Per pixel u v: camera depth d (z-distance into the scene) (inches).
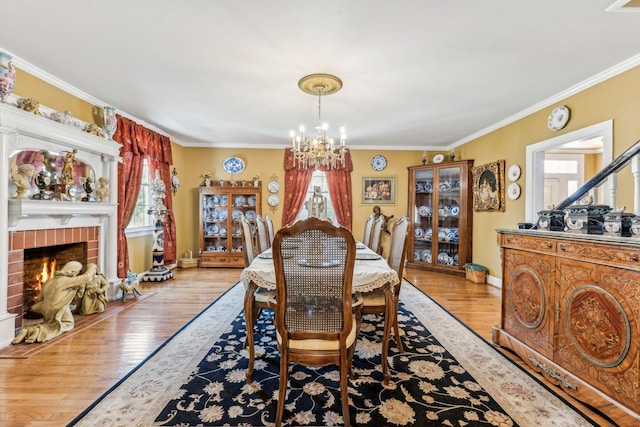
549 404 61.8
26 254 106.5
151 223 178.9
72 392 64.4
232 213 206.5
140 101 129.0
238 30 77.8
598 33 78.6
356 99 126.1
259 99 126.1
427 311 119.5
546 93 119.6
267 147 214.8
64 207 102.1
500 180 157.2
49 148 101.0
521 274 80.0
